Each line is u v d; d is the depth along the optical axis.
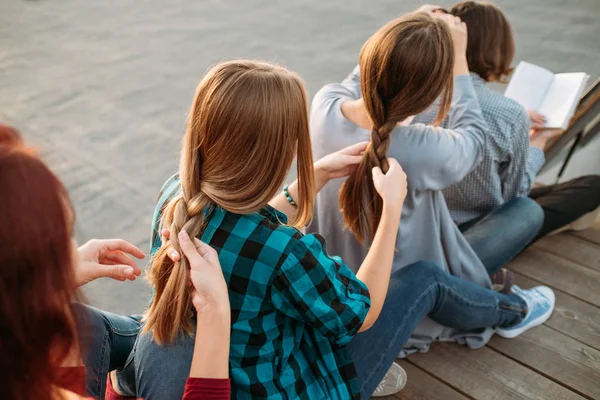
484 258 1.96
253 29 6.25
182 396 1.12
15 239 0.68
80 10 7.12
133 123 4.66
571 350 1.87
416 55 1.38
